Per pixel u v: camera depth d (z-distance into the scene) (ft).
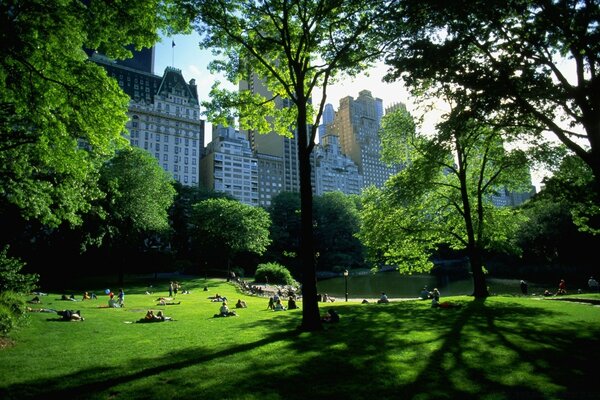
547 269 212.43
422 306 74.33
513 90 44.47
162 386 25.18
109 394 23.77
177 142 407.64
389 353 33.04
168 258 246.27
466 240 101.35
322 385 24.80
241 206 233.14
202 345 39.32
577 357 30.81
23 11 39.68
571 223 183.11
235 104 63.05
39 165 63.05
